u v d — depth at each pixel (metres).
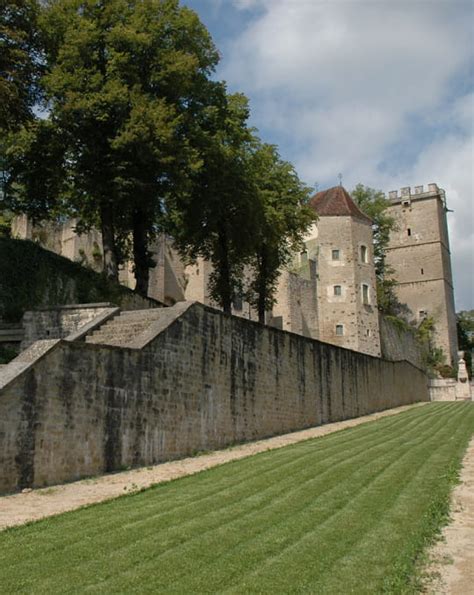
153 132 24.42
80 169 26.61
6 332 22.05
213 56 29.00
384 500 10.57
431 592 6.57
